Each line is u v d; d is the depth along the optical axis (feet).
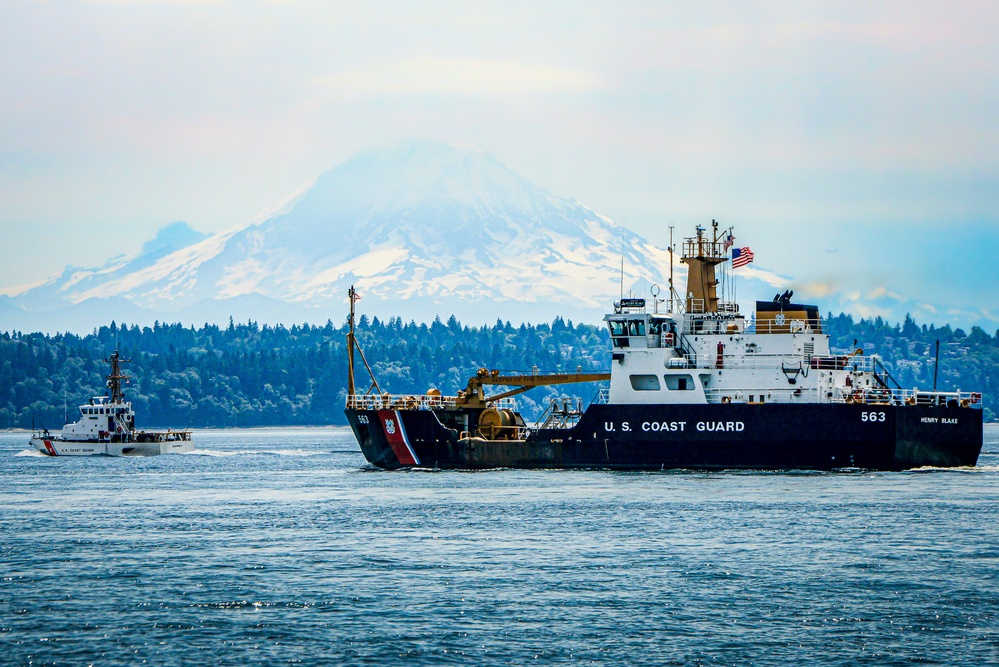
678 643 486.38
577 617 519.19
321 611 531.50
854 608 529.04
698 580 575.79
